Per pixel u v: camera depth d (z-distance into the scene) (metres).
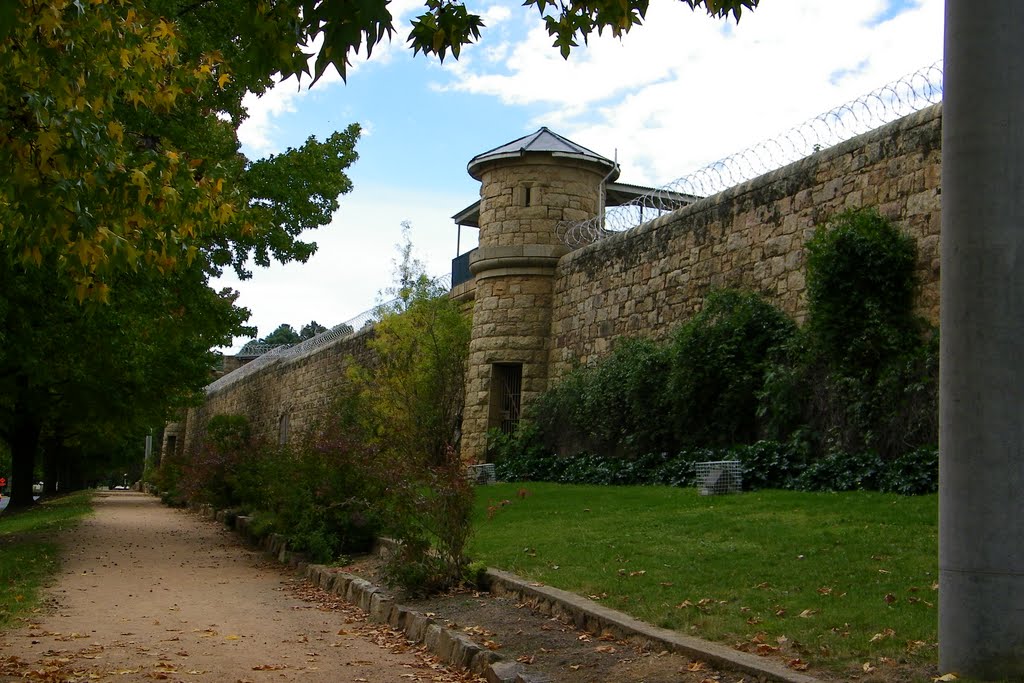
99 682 6.56
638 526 11.41
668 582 8.09
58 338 14.86
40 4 6.95
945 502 5.33
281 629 8.91
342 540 13.34
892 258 13.79
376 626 9.00
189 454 35.56
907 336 13.45
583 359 21.78
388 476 10.44
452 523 9.70
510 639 7.18
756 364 16.16
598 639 6.92
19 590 11.04
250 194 19.23
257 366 54.62
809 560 8.45
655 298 19.64
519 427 22.44
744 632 6.34
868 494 11.98
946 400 5.39
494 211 23.73
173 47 9.08
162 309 16.97
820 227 15.03
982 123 5.38
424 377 26.17
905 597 6.92
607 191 28.22
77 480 60.72
